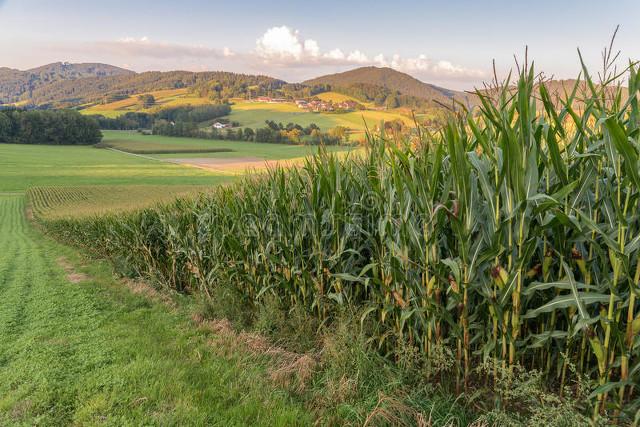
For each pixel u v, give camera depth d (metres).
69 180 67.12
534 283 2.56
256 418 3.13
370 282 3.87
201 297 6.65
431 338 3.30
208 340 4.94
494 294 2.76
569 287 2.40
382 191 3.55
